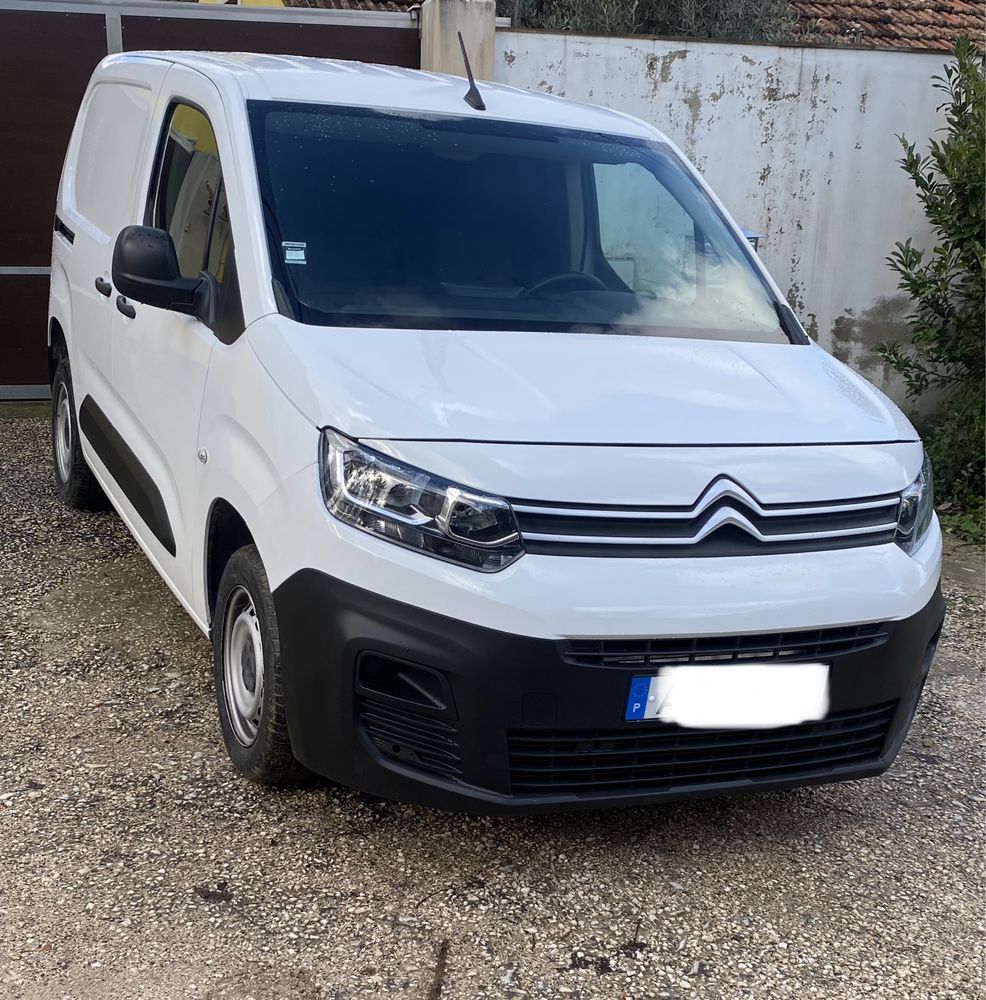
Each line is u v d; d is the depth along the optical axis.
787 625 2.61
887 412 3.21
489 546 2.47
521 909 2.72
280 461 2.72
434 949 2.55
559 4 9.70
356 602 2.54
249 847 2.87
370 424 2.58
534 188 3.63
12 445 6.70
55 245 5.41
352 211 3.29
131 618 4.28
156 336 3.62
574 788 2.61
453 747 2.53
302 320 2.97
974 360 7.45
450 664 2.46
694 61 7.47
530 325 3.21
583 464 2.57
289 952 2.50
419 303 3.15
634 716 2.54
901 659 2.82
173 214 3.74
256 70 3.72
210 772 3.22
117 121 4.65
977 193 7.10
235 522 3.11
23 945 2.46
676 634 2.52
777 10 10.20
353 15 7.62
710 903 2.82
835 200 7.89
